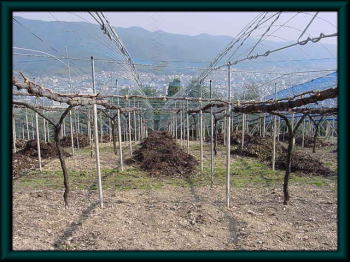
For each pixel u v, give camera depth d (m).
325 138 21.06
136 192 8.31
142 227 5.61
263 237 5.19
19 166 11.50
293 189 8.67
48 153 14.41
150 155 12.91
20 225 5.49
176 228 5.58
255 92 16.78
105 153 16.28
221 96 15.87
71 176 10.34
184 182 9.70
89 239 5.04
